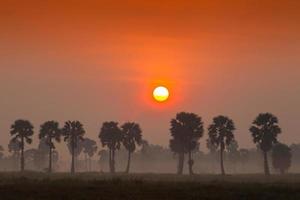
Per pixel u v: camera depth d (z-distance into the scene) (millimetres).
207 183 97750
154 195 68250
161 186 81250
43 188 74438
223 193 72438
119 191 71438
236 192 73938
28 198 63156
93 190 72750
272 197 69750
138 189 74625
